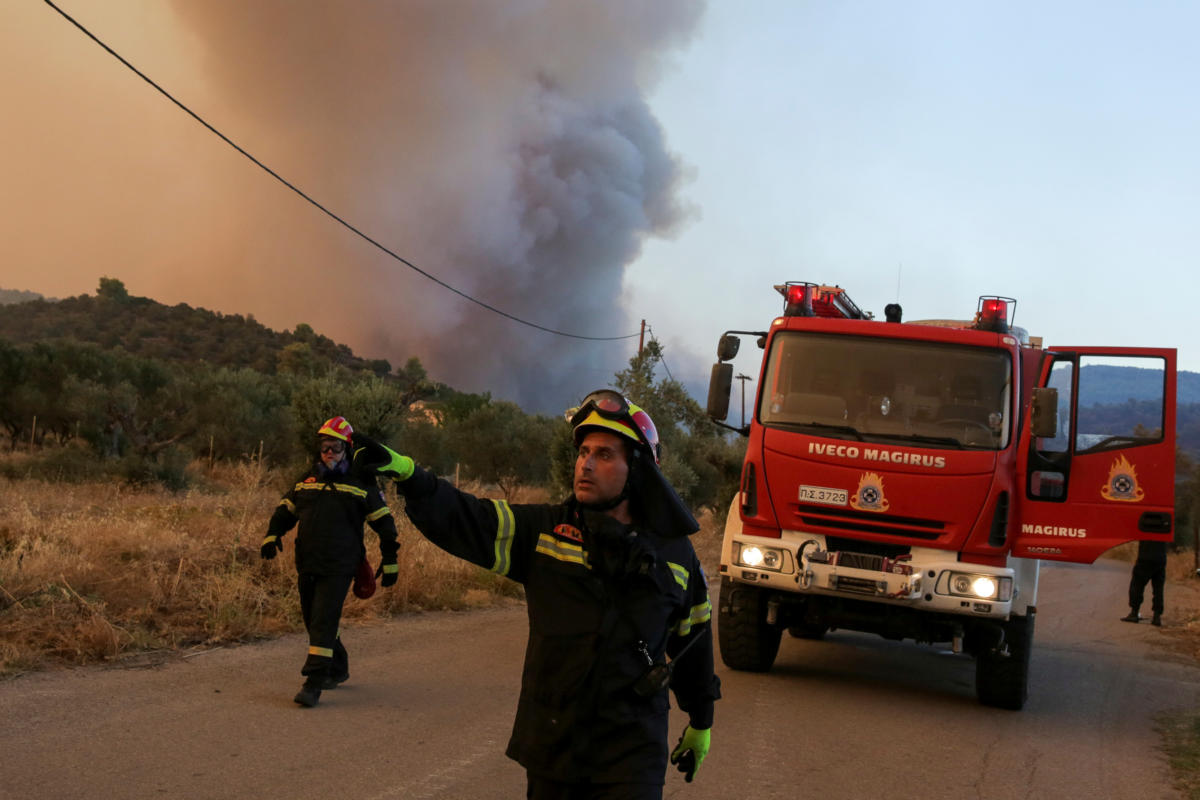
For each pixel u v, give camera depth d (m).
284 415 32.03
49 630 7.14
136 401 25.47
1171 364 7.88
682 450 29.72
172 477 21.23
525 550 2.88
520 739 2.81
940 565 7.79
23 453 26.69
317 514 6.61
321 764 5.18
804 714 7.51
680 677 3.17
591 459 2.91
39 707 5.74
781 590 8.59
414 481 2.66
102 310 114.19
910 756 6.48
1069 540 7.85
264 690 6.61
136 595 8.31
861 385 8.42
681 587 2.93
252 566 9.89
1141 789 6.07
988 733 7.38
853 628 8.66
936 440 8.12
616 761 2.74
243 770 4.97
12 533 9.70
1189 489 39.00
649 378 30.59
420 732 5.95
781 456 8.22
